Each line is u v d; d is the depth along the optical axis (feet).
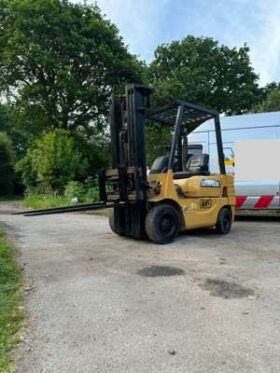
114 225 29.30
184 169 31.30
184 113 29.58
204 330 12.67
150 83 119.65
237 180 38.27
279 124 37.65
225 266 20.42
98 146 99.91
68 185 73.92
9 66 90.02
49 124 97.19
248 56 137.59
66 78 87.71
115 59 92.73
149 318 13.70
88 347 11.68
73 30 90.17
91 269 20.20
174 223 27.40
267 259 21.95
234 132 38.73
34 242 28.14
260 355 11.03
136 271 19.65
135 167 26.37
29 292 16.65
